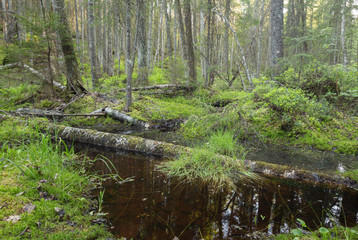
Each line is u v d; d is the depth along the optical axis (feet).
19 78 28.14
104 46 59.77
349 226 6.31
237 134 16.74
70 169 9.93
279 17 26.40
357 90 18.44
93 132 15.38
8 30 31.27
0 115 16.88
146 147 13.51
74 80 27.25
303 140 15.53
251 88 23.04
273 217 6.84
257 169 10.75
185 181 9.50
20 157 9.13
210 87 32.73
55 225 5.61
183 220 6.56
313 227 6.29
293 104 16.65
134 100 25.25
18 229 5.12
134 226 6.15
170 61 32.60
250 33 38.14
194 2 47.24
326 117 17.37
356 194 8.48
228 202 7.78
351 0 44.62
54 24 22.58
